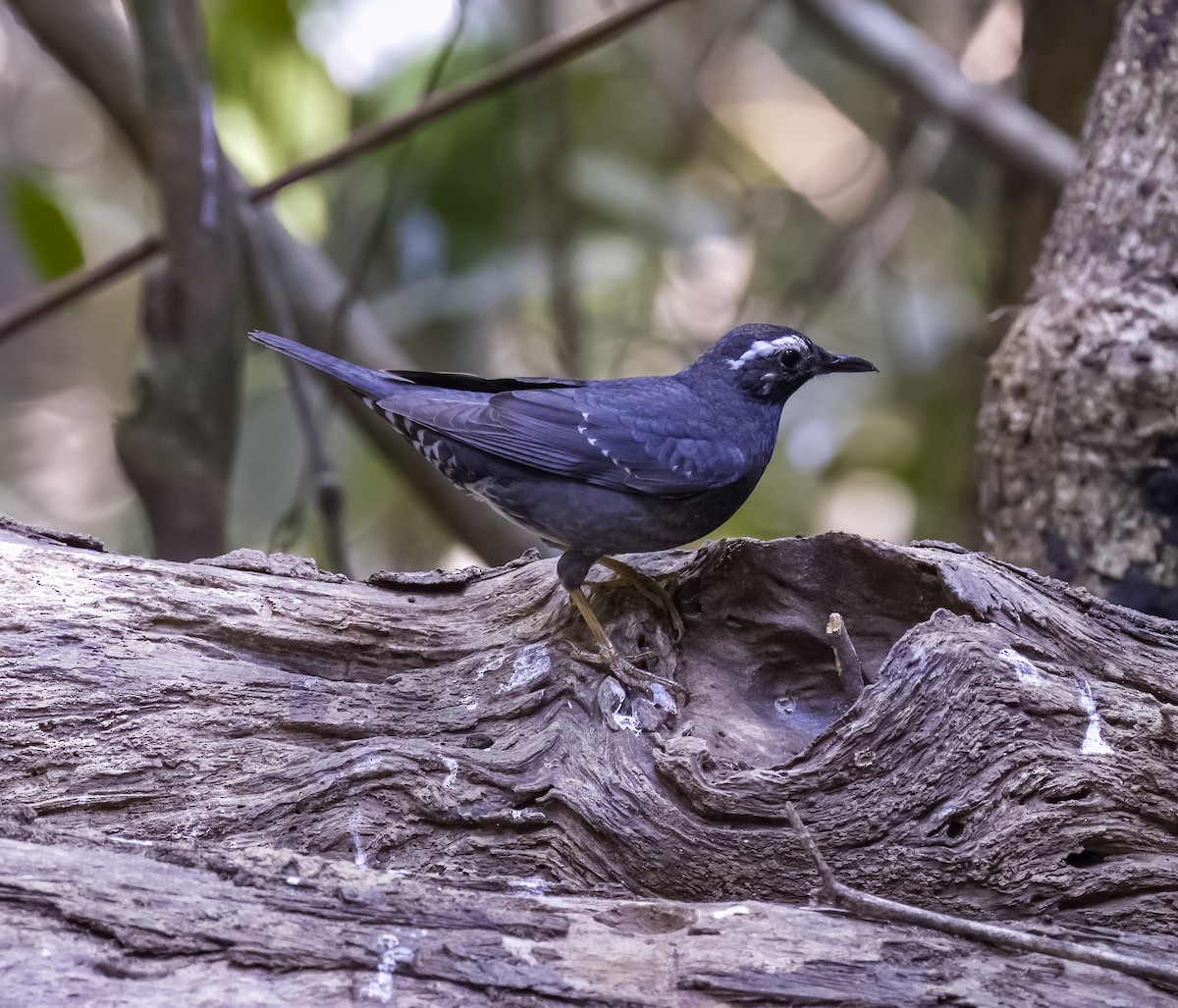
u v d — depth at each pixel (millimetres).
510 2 18453
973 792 7574
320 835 7691
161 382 12422
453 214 17547
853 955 6602
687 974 6406
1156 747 7770
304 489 15891
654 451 10016
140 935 6117
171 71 11797
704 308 22766
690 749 7816
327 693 8617
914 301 20969
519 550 14898
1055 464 10688
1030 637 8258
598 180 19203
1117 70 10859
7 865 6320
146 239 12695
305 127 16859
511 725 8469
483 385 10875
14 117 27953
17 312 13219
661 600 9133
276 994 6039
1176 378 10016
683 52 22953
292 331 13211
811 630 8836
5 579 8586
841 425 20516
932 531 18312
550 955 6473
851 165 24484
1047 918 7438
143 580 8875
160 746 8062
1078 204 11016
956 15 23156
